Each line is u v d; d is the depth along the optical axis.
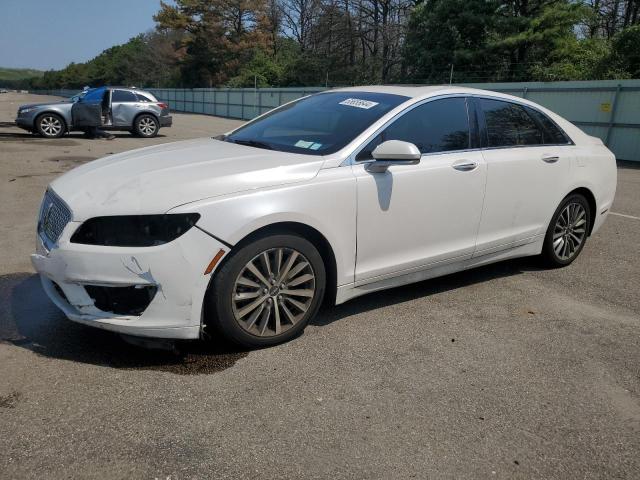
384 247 3.80
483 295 4.50
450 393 3.01
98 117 16.20
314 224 3.39
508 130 4.63
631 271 5.23
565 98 17.70
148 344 3.14
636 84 15.72
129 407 2.73
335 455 2.46
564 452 2.57
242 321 3.27
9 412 2.65
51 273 3.08
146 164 3.51
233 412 2.73
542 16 26.64
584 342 3.70
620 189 10.21
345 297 3.72
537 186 4.71
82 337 3.43
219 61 56.44
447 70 29.47
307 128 4.05
